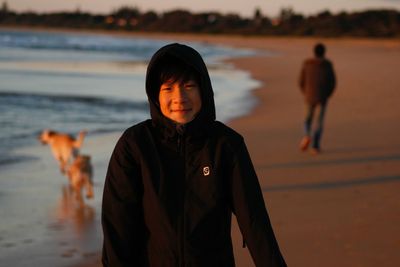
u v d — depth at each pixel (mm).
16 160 7922
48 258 4258
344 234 4543
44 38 93188
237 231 4758
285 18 130125
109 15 188500
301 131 10047
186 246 1969
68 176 6859
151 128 2105
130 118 12008
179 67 2037
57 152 7355
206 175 2010
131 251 2047
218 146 2037
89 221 5281
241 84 20000
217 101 14625
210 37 125875
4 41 68438
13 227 5031
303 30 118562
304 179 6504
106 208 2064
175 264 1981
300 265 3914
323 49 8242
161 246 2002
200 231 1983
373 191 5938
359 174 6758
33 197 6094
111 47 63844
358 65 30156
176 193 2004
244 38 117688
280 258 2010
